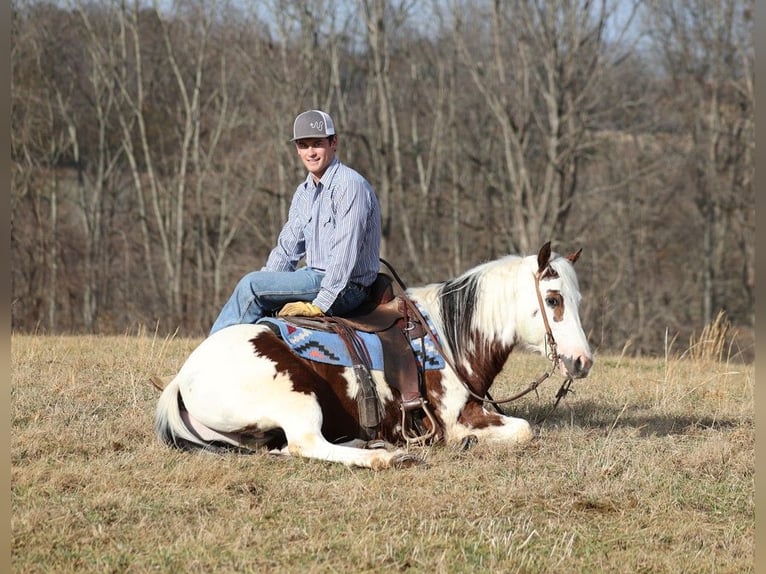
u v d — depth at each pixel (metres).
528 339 6.68
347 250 6.35
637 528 5.14
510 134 30.06
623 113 32.41
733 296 34.75
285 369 5.96
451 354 6.63
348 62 34.84
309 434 5.87
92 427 6.73
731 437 7.28
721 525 5.28
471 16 31.86
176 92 39.19
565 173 29.67
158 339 12.63
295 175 32.84
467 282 6.75
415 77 36.53
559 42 29.86
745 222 34.31
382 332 6.40
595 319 31.12
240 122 35.31
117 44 39.03
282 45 32.78
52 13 37.44
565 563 4.59
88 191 39.59
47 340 12.11
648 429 7.69
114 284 37.50
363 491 5.37
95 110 38.97
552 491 5.59
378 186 33.75
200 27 36.38
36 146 36.69
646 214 34.16
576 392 9.28
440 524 4.99
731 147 34.88
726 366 12.09
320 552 4.55
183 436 6.14
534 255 6.86
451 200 33.88
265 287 6.40
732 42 33.88
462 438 6.52
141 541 4.61
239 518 4.95
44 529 4.67
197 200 34.97
